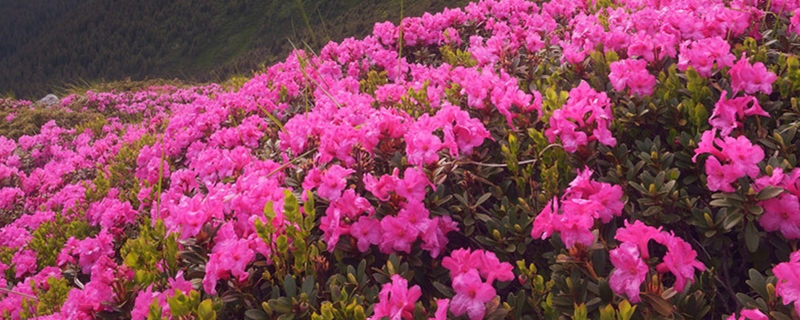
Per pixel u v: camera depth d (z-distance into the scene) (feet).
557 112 10.05
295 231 8.80
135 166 23.03
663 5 16.62
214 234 9.77
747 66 10.29
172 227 9.91
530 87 13.87
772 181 8.09
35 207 27.20
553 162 10.19
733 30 13.05
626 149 10.04
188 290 8.77
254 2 496.23
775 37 13.30
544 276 9.05
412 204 9.08
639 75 11.21
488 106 12.12
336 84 20.25
